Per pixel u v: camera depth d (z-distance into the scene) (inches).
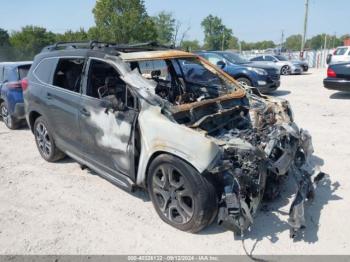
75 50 189.3
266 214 154.3
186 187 135.6
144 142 146.5
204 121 155.7
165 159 138.9
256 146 144.5
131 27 1494.8
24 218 157.0
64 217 157.0
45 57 212.8
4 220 155.7
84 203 169.0
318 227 145.3
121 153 157.6
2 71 321.1
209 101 164.9
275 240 137.5
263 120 176.4
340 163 211.3
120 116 154.8
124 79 156.3
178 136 134.6
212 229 145.7
